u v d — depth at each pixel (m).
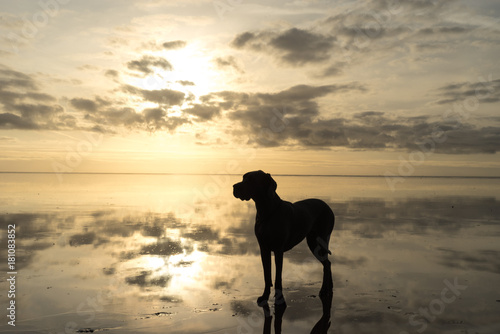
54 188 29.11
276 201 4.91
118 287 5.21
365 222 11.68
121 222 11.37
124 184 39.50
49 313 4.21
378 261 6.81
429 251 7.61
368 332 3.73
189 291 5.08
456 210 15.22
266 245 4.90
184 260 6.81
